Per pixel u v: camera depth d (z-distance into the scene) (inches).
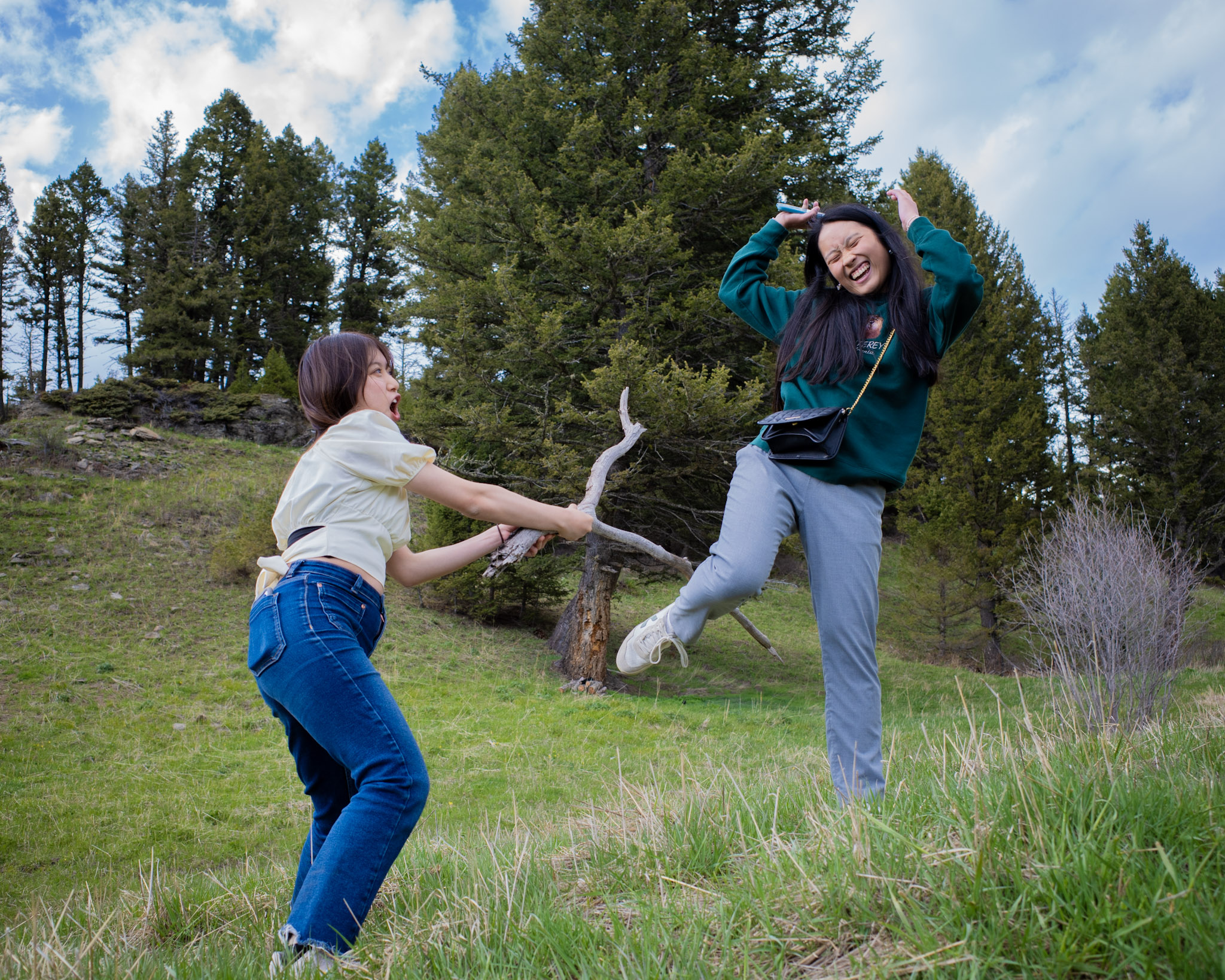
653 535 532.1
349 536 72.3
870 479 83.4
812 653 670.5
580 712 412.2
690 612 76.8
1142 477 872.3
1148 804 54.6
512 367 474.3
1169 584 253.9
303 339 1539.1
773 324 100.2
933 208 740.7
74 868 220.4
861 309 86.6
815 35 588.4
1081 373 1048.8
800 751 274.5
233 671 422.6
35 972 58.6
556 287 495.8
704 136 510.9
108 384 882.1
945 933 43.9
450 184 612.1
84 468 681.6
